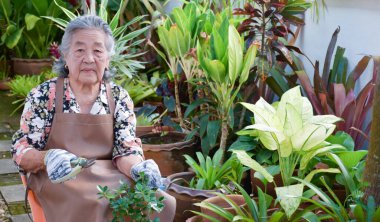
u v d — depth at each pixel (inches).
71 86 89.8
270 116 109.1
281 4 139.1
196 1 163.2
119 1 243.1
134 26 224.2
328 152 108.2
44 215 86.2
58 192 84.1
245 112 150.9
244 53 144.6
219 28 136.3
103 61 88.0
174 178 126.6
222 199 108.7
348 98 129.5
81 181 84.6
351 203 104.7
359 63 135.0
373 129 90.4
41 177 86.5
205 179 120.8
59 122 87.7
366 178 92.4
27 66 241.6
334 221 100.9
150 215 84.3
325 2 151.4
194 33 149.2
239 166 120.7
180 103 165.3
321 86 138.6
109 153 90.4
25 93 214.5
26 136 87.8
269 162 127.6
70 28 87.0
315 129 103.0
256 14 143.7
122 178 86.8
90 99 90.3
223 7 173.8
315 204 98.7
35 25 240.5
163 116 165.6
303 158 107.0
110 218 82.4
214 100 145.3
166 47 150.1
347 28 143.6
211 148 141.6
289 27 159.3
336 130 129.6
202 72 146.7
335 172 106.0
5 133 190.1
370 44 135.4
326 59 143.7
